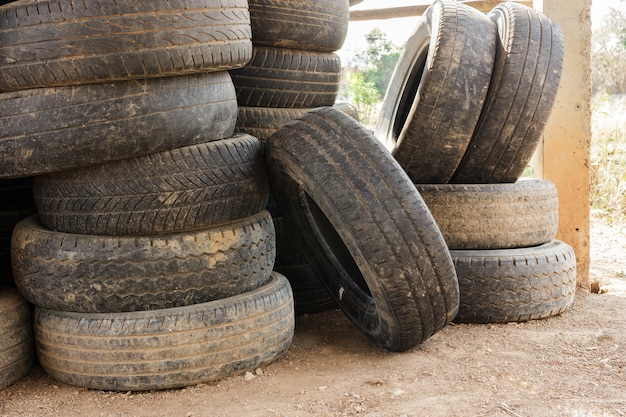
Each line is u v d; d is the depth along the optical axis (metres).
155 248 2.16
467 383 2.12
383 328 2.30
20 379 2.25
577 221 3.05
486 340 2.42
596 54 9.67
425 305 2.18
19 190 2.56
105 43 2.04
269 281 2.40
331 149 2.18
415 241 2.13
